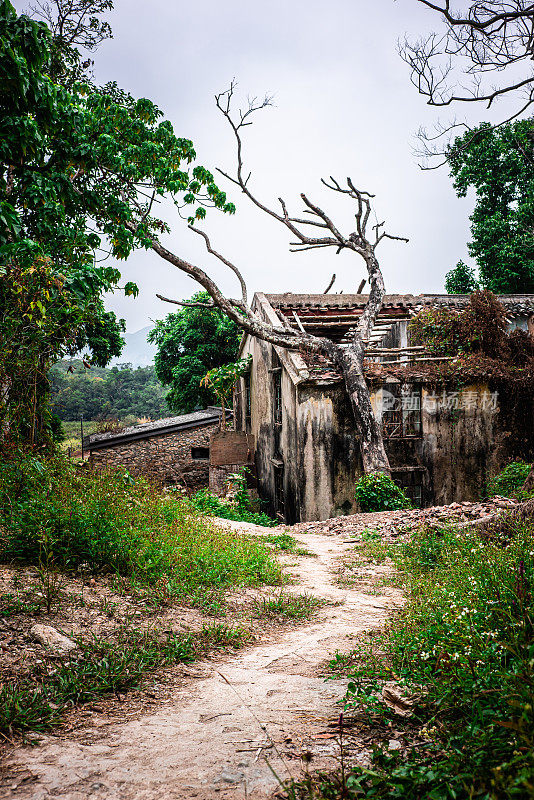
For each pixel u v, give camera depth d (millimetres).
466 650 3172
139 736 2871
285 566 8281
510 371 17219
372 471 15398
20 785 2320
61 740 2756
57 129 8477
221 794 2299
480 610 3871
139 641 4191
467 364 17094
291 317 20156
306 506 15844
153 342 37594
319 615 5930
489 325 18297
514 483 15352
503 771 1996
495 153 27078
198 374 34438
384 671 3658
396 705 3117
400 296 22094
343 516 14414
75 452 32812
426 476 16688
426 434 16734
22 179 8109
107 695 3357
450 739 2383
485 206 29562
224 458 21609
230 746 2775
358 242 18828
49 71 14695
